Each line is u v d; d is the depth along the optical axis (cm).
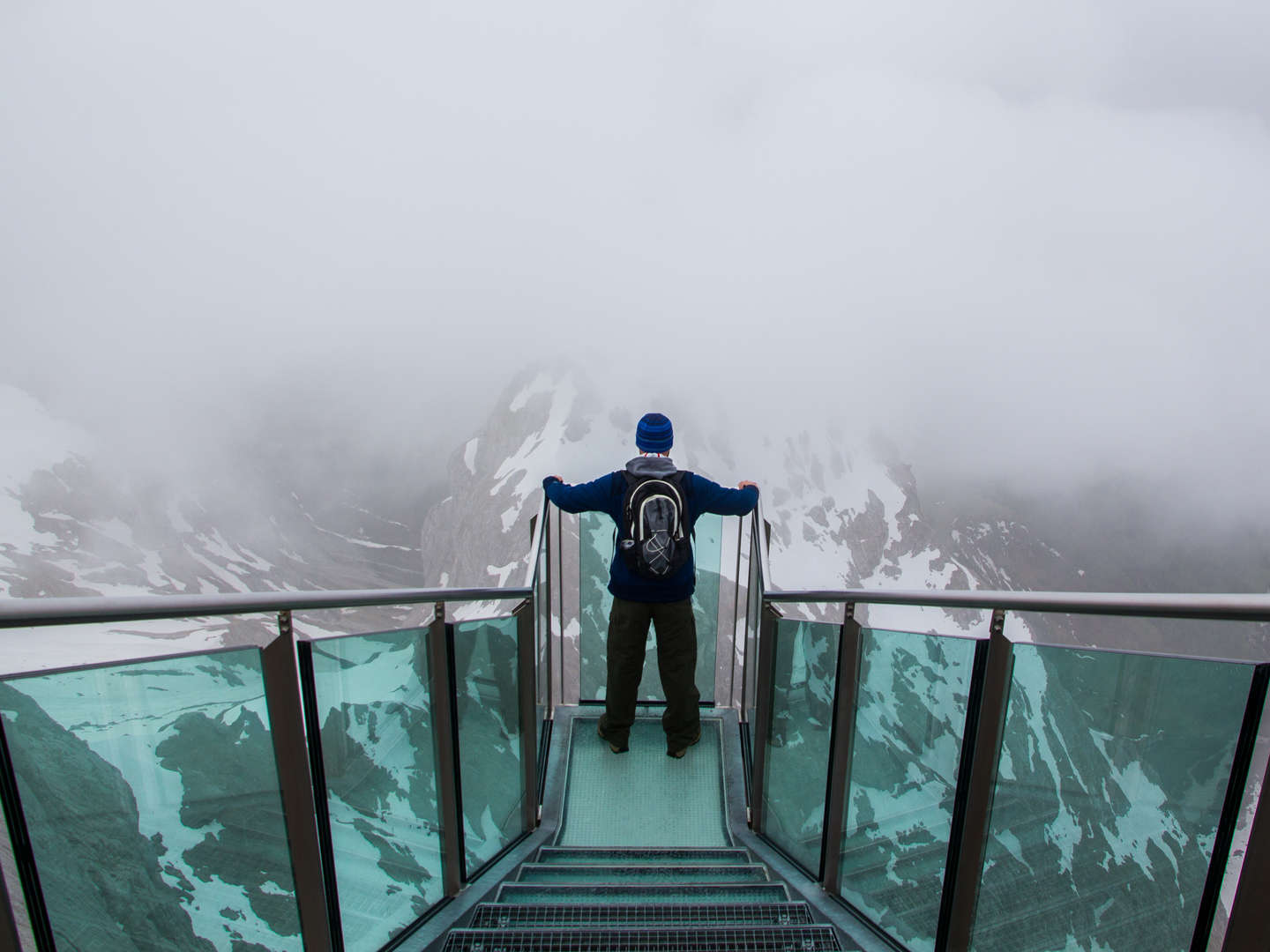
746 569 508
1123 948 184
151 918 180
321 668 244
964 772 241
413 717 301
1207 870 165
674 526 410
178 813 190
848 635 315
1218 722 164
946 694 250
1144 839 180
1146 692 181
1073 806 200
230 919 205
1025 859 219
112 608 156
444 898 326
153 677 182
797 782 372
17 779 150
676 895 330
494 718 374
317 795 244
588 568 527
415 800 304
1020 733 220
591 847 393
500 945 274
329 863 250
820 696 346
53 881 156
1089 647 197
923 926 266
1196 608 148
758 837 415
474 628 349
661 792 448
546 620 486
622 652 444
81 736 165
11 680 150
